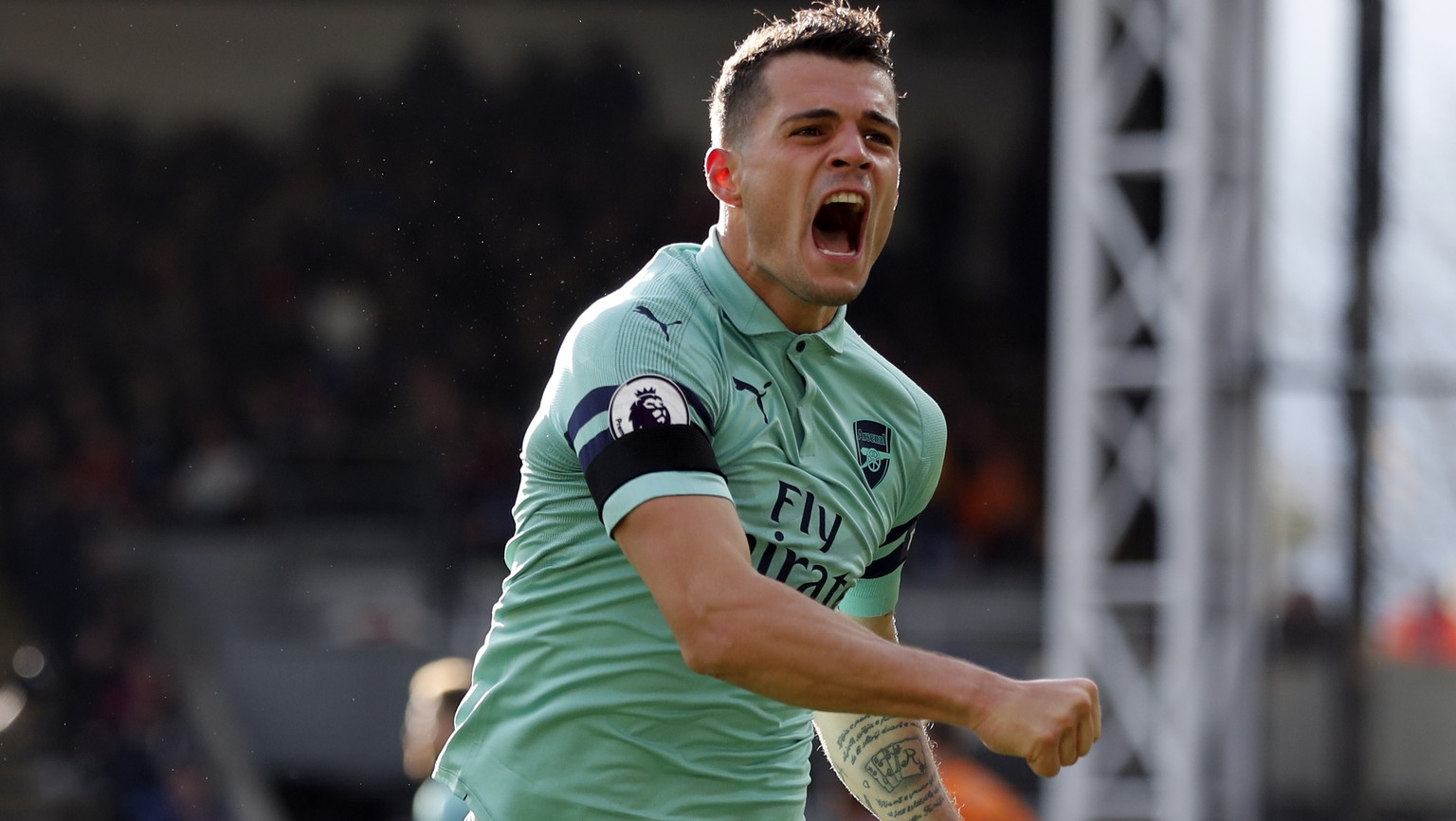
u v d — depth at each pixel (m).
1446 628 40.28
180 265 48.81
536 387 48.16
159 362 47.50
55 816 36.78
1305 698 29.34
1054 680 6.30
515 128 50.94
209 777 38.00
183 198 49.62
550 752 7.53
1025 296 50.22
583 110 51.06
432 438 44.69
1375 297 26.95
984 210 50.62
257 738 38.94
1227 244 23.33
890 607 8.86
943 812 8.86
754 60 7.31
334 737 39.09
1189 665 22.48
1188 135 22.22
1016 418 48.25
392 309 48.69
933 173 50.75
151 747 38.09
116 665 39.62
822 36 7.21
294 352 47.94
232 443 45.59
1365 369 24.98
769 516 7.33
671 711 7.41
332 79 50.94
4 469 44.03
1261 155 23.70
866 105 7.16
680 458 6.68
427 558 41.81
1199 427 22.31
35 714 38.62
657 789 7.53
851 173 7.09
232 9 50.81
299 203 49.78
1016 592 41.69
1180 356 22.31
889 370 8.03
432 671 16.23
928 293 50.22
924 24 50.84
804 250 7.14
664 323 7.11
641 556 6.61
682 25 51.16
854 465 7.72
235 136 50.50
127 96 50.53
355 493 42.81
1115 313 23.17
